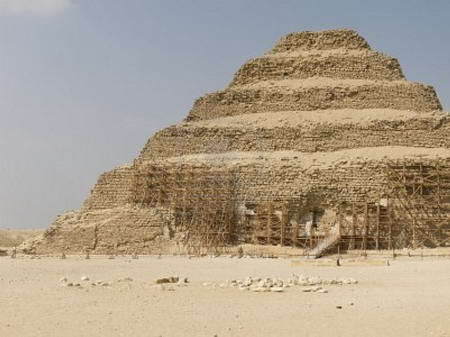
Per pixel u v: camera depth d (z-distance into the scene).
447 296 54.84
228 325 40.62
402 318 42.88
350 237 145.88
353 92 179.62
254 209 154.50
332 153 164.25
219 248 146.12
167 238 149.75
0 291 57.22
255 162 157.88
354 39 196.62
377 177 151.88
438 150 161.62
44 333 37.44
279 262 111.75
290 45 199.88
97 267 94.44
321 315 44.28
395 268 94.19
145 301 50.94
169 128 173.25
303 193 153.00
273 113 179.38
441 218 147.88
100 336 36.81
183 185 156.75
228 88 192.62
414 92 179.00
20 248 151.88
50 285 62.97
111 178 164.12
